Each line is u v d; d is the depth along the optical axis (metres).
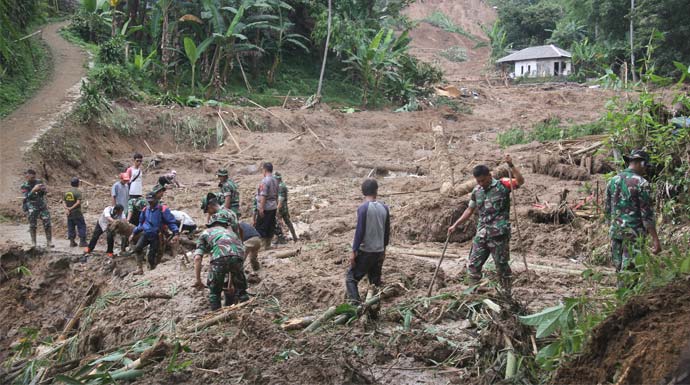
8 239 13.80
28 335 9.23
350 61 41.59
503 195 7.58
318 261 10.21
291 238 13.01
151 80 34.44
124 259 11.61
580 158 18.81
